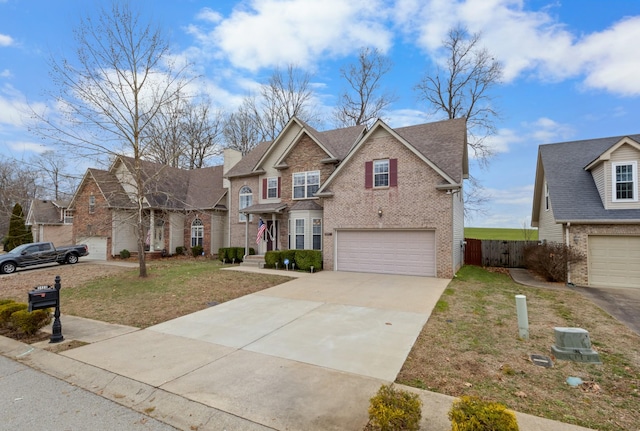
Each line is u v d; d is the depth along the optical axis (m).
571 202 13.03
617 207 12.26
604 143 15.21
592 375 4.62
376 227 14.48
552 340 6.06
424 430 3.26
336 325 7.12
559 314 8.02
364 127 19.64
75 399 4.25
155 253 21.53
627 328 6.90
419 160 13.77
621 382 4.41
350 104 32.03
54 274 15.32
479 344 5.85
